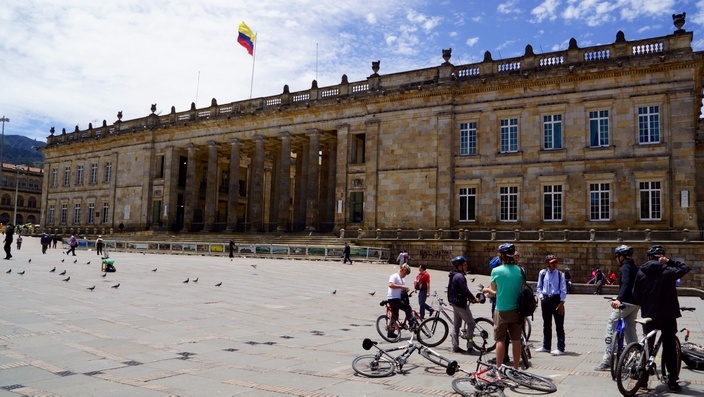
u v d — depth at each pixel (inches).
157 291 1053.2
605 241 1723.7
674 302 428.8
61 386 433.7
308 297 1085.1
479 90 2069.4
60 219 3513.8
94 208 3297.2
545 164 1930.4
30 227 3688.5
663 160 1750.7
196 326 725.3
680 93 1739.7
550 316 595.2
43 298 879.7
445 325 629.0
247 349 595.2
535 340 684.7
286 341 647.1
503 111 2020.2
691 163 1710.1
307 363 529.3
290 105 2491.4
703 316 907.4
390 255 2075.5
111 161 3228.3
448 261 1966.0
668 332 427.5
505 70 2032.5
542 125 1955.0
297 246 2101.4
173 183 2930.6
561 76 1897.1
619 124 1824.6
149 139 3021.7
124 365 508.1
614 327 494.0
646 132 1795.0
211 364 520.7
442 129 2119.8
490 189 2022.6
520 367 514.0
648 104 1791.3
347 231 2278.5
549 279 593.3
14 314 729.6
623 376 413.1
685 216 1701.5
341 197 2336.4
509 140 2014.0
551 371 499.5
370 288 1293.1
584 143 1872.5
